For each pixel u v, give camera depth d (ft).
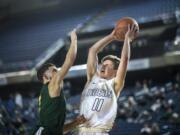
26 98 66.44
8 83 69.92
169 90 55.57
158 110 47.80
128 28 14.15
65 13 88.33
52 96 13.80
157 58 60.90
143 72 64.08
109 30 69.41
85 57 66.95
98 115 13.76
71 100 58.80
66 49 70.64
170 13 68.90
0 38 87.20
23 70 71.20
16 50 81.00
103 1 85.61
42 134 13.56
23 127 45.57
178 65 60.64
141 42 64.39
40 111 14.05
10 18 94.38
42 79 14.44
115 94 14.06
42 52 77.00
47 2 93.09
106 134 13.87
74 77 65.82
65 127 14.35
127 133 44.01
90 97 13.99
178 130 42.22
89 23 77.30
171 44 61.11
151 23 66.95
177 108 48.91
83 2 88.07
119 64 14.20
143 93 55.16
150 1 77.97
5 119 45.34
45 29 84.28
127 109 47.85
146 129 40.96
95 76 14.51
